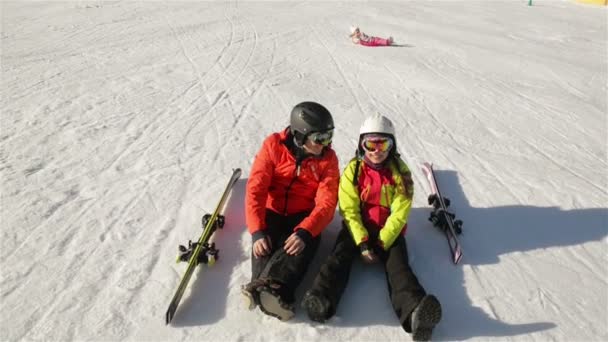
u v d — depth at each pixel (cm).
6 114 591
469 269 334
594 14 1959
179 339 263
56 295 291
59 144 511
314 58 977
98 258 327
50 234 351
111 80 759
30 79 745
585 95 802
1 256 324
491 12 1858
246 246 346
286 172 329
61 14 1377
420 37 1262
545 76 912
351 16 1588
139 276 311
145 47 1004
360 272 325
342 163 506
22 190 411
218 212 361
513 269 337
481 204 428
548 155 550
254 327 274
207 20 1374
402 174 325
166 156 496
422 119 650
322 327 276
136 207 394
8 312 276
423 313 252
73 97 668
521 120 664
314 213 312
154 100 673
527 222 401
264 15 1513
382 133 312
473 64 981
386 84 809
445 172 490
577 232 388
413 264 336
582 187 469
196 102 673
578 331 282
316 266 327
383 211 328
